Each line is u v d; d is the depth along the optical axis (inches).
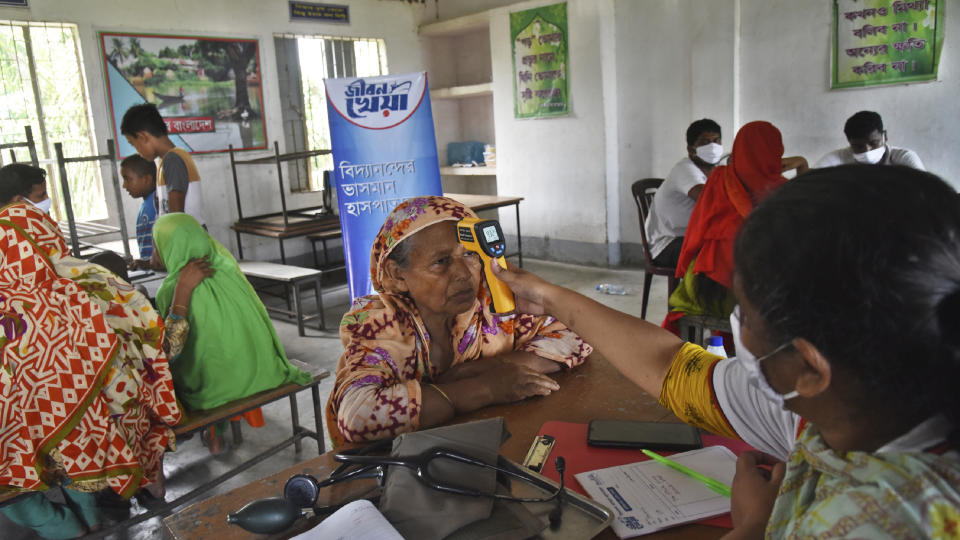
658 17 197.5
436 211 47.2
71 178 180.9
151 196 151.9
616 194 218.2
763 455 30.6
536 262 234.1
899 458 16.8
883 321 15.7
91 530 75.7
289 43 223.8
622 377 51.9
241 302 83.4
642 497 34.2
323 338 161.5
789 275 16.7
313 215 205.5
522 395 47.9
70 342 62.9
